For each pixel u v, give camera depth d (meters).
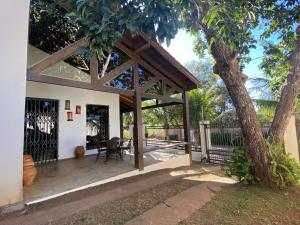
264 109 11.80
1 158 3.54
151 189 4.25
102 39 2.56
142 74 7.87
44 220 3.05
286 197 3.68
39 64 4.25
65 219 3.04
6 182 3.57
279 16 5.67
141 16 2.44
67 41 7.93
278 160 4.18
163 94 7.48
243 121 4.27
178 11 2.49
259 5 5.32
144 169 6.33
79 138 8.49
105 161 7.29
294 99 4.45
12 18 3.70
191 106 11.87
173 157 7.80
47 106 7.74
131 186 4.55
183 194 3.75
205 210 3.18
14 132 3.68
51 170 6.11
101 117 9.50
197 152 9.59
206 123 9.29
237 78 4.27
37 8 6.46
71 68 8.90
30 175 4.71
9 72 3.65
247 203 3.40
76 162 7.30
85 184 4.80
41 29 7.45
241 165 4.39
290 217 3.04
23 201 3.76
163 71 7.32
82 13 2.43
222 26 2.78
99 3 2.44
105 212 3.21
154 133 13.36
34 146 7.27
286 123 4.50
